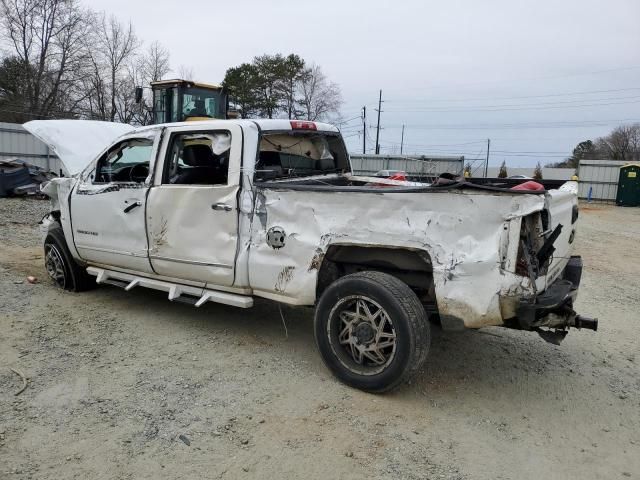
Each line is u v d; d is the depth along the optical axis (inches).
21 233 410.3
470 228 142.8
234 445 131.6
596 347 208.2
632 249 488.4
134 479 118.0
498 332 217.8
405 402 155.7
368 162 1414.9
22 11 1521.9
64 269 248.8
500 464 128.7
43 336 195.0
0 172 635.5
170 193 194.2
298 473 122.0
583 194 1247.5
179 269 197.8
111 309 228.4
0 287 252.4
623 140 2881.4
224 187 181.3
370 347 155.9
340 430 139.6
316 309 165.0
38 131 257.3
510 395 163.8
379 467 125.3
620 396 165.9
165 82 538.6
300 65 2268.7
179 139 198.1
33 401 148.8
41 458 123.8
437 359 187.8
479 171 1784.0
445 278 145.3
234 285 184.9
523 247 141.8
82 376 164.9
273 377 168.2
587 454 134.5
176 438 133.6
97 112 1729.8
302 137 217.6
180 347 190.1
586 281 330.6
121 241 214.2
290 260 170.6
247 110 2207.2
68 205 234.1
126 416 142.9
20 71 1549.0
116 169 225.9
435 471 124.9
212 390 158.7
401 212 151.6
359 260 166.9
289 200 169.9
